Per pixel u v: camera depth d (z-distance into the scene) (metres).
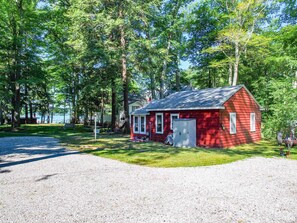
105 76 22.55
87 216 4.46
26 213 4.60
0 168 8.46
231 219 4.34
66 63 28.25
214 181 6.76
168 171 8.00
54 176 7.35
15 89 26.16
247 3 22.19
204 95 16.89
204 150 13.04
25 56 25.97
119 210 4.74
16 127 26.19
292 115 13.77
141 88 39.59
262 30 26.56
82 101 30.27
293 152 11.97
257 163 9.26
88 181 6.80
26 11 26.02
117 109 33.03
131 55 21.67
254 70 27.62
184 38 31.12
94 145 15.09
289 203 5.11
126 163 9.36
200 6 28.14
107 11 21.05
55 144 15.44
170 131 16.81
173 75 36.22
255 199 5.34
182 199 5.34
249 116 17.50
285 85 15.98
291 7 23.36
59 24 27.81
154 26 28.70
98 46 20.95
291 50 20.77
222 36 24.53
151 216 4.46
